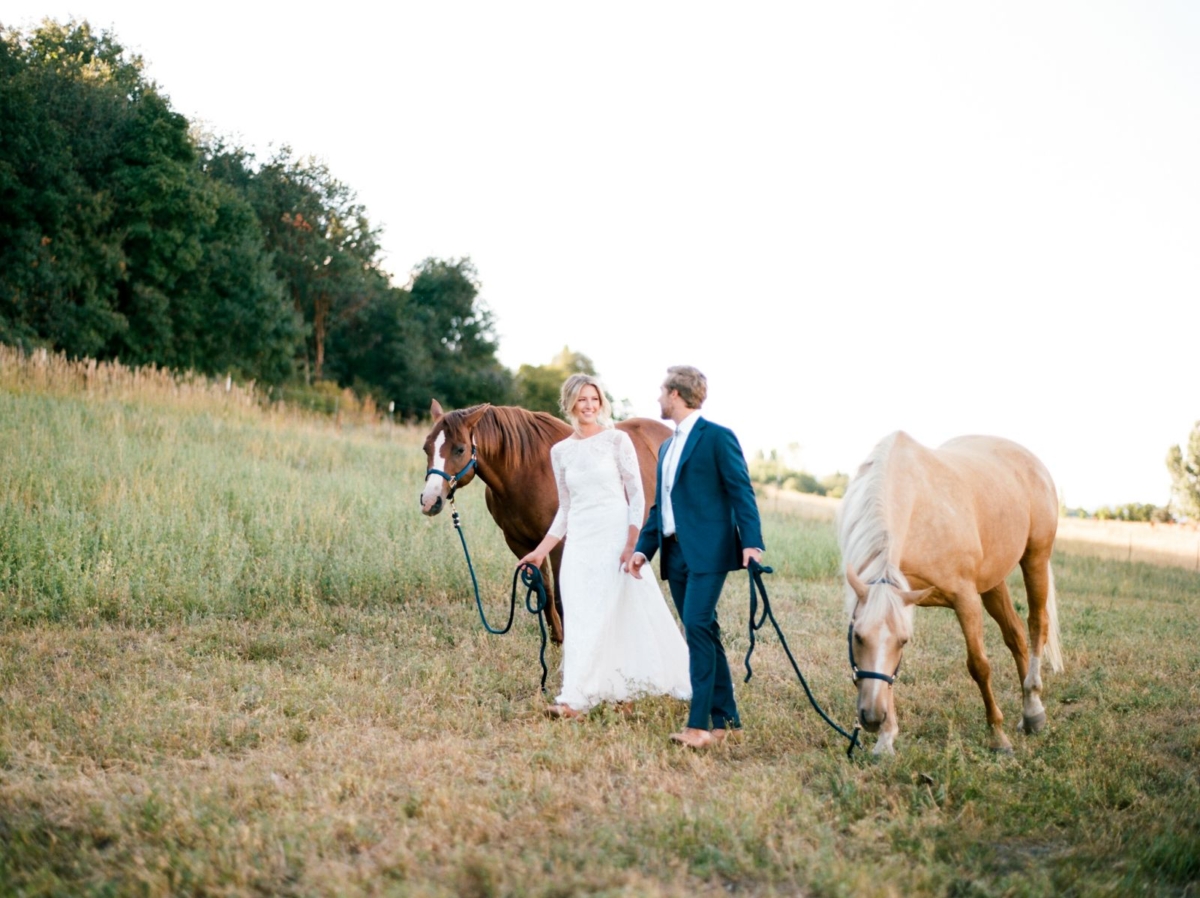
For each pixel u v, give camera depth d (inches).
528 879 116.5
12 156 972.6
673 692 202.1
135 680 202.4
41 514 309.9
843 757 173.6
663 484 187.8
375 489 438.9
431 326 1811.0
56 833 128.1
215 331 1199.6
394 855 123.8
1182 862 129.4
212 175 1593.3
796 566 456.1
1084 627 336.2
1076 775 164.1
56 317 989.8
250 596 286.2
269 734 173.8
